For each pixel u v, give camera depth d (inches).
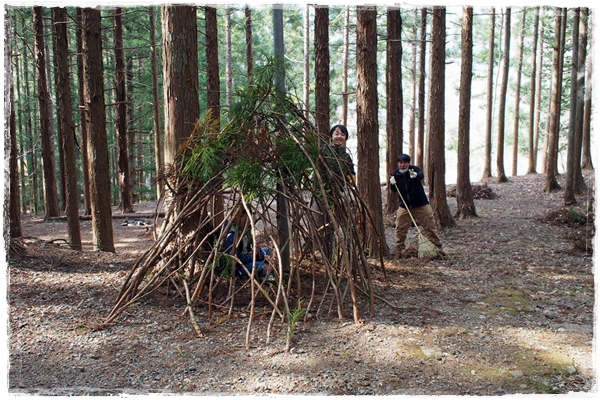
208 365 128.0
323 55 334.6
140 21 697.0
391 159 427.8
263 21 862.5
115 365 127.6
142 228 453.4
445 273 225.1
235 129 177.9
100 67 284.2
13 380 118.7
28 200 933.8
